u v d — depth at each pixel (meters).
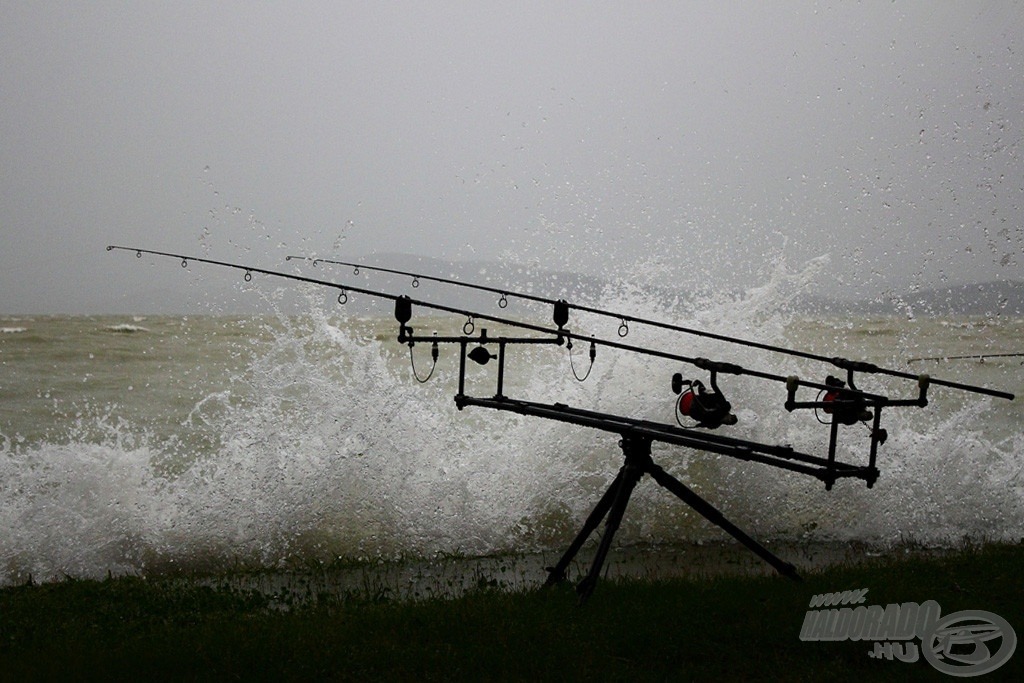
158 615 5.02
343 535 7.27
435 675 3.80
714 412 4.84
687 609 4.57
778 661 3.99
